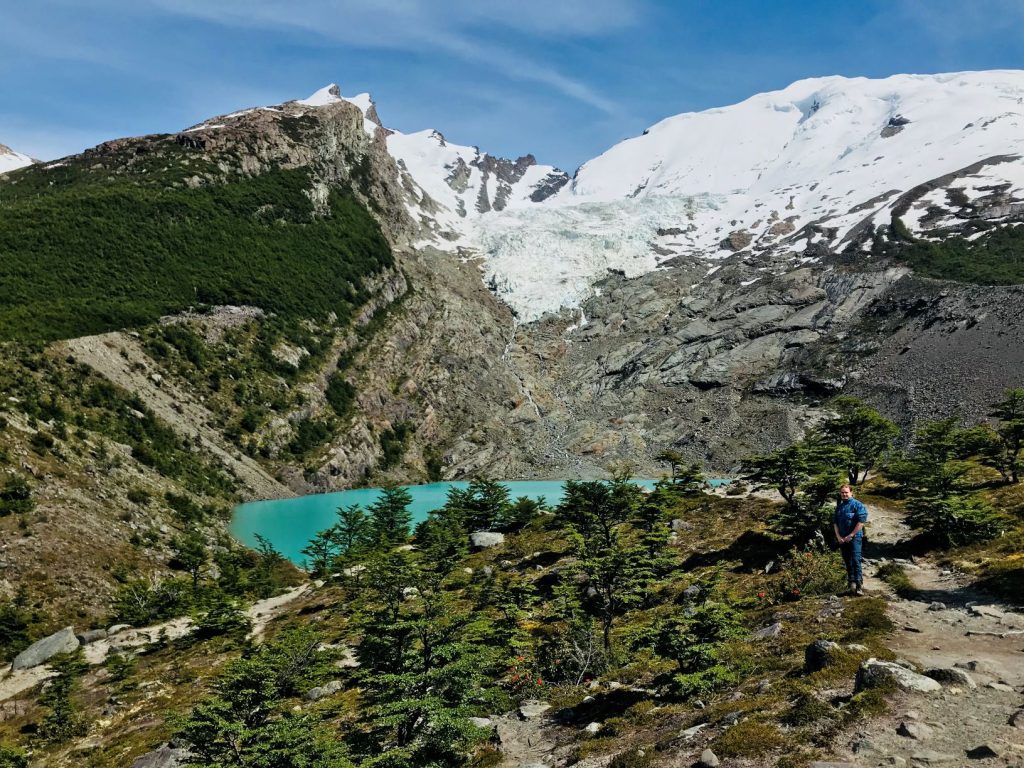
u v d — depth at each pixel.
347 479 113.25
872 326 132.75
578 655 20.89
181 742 17.39
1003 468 38.84
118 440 75.94
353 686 25.38
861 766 8.79
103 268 113.00
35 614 46.56
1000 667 11.66
